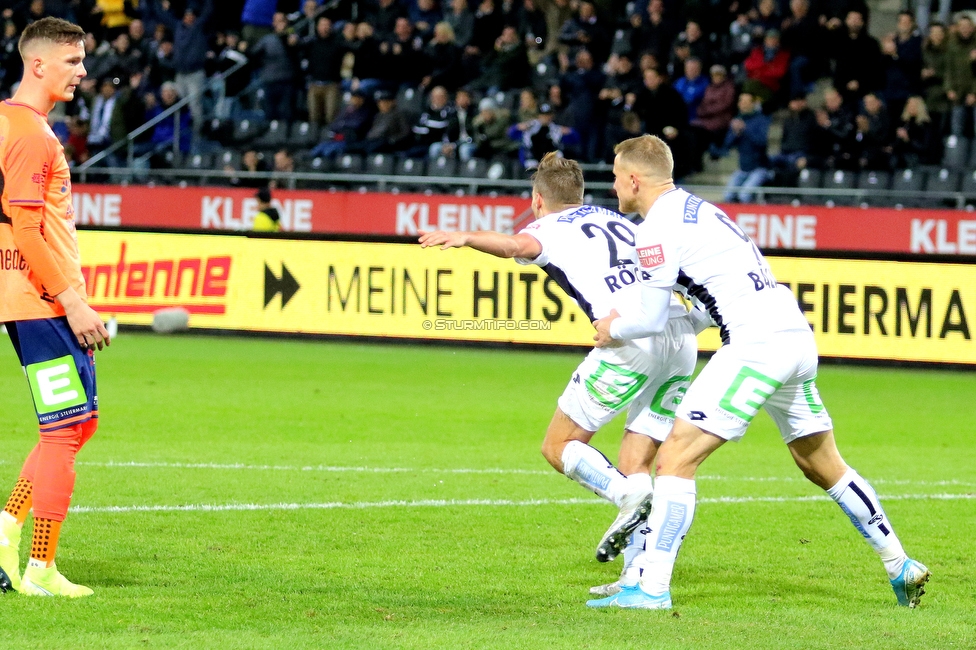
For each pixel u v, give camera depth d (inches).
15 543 722.2
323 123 2891.2
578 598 741.3
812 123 2549.2
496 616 687.7
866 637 652.7
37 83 700.7
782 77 2659.9
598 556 751.7
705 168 2824.8
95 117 2979.8
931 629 674.8
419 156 2726.4
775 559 872.3
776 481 1186.0
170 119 2891.2
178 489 1075.3
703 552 892.6
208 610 684.7
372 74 2854.3
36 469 711.7
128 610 679.7
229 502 1027.3
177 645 606.5
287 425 1448.1
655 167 737.6
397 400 1656.0
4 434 1328.7
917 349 1994.3
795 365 717.9
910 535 960.9
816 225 2383.1
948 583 808.9
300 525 948.6
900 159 2541.8
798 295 2036.2
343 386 1769.2
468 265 2129.7
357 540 902.4
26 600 695.7
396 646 612.1
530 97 2679.6
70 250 717.9
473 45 2915.8
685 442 714.2
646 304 717.9
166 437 1348.4
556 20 3011.8
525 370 1969.7
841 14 2672.2
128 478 1118.4
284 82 2886.3
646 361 773.3
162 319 1937.7
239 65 2935.5
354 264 2174.0
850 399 1766.7
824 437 753.0
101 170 2706.7
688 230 714.2
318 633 636.1
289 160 2684.5
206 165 2817.4
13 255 702.5
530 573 811.4
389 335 2159.2
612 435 1492.4
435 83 2839.6
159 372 1856.5
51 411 709.3
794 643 635.5
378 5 3063.5
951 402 1749.5
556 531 949.2
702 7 2768.2
